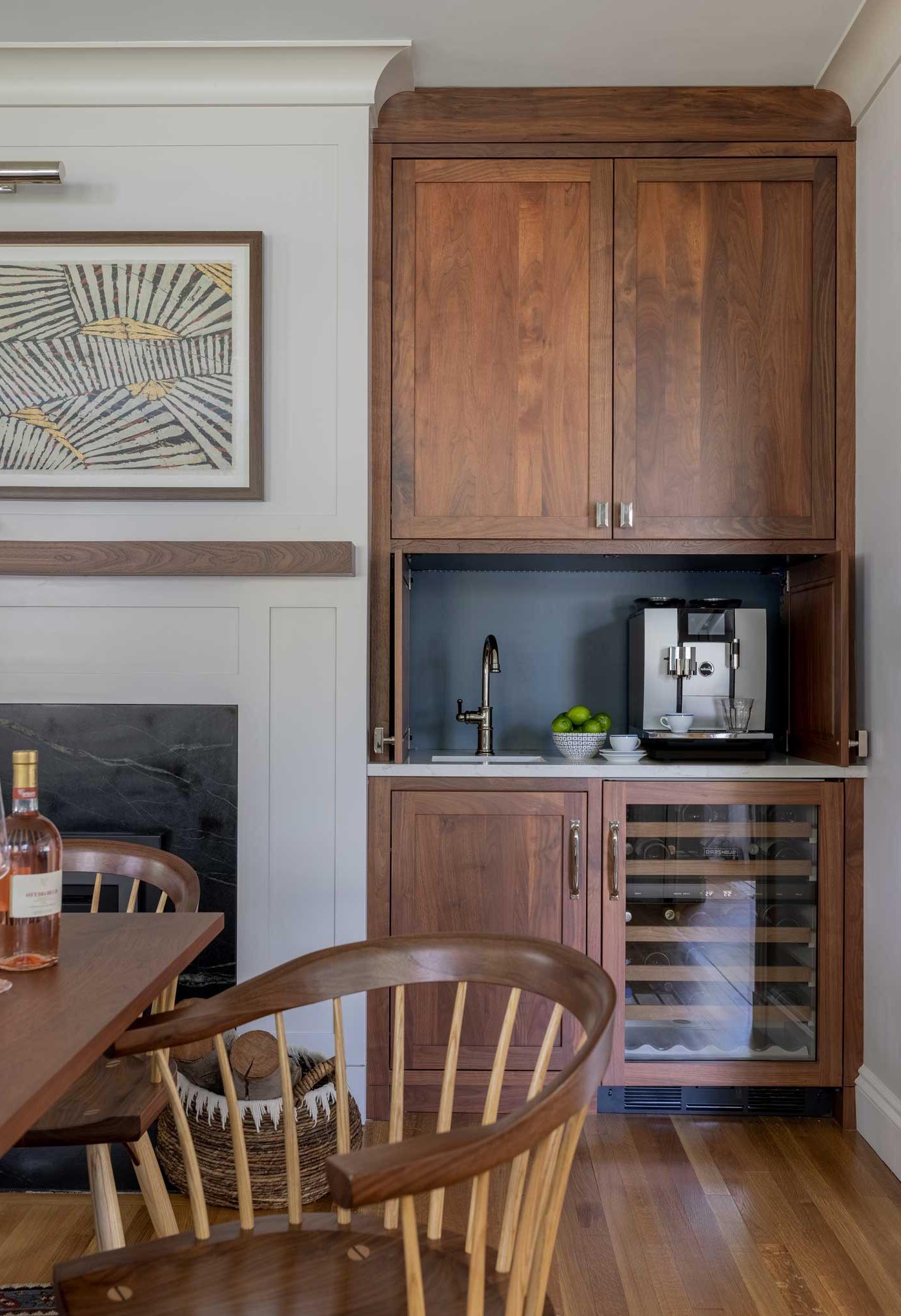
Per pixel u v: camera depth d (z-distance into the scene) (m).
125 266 2.63
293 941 2.62
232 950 2.61
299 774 2.62
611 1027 1.00
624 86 2.71
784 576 3.15
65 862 1.82
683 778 2.63
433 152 2.72
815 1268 1.94
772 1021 2.64
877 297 2.56
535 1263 0.97
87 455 2.64
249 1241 1.18
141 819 2.62
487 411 2.73
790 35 2.48
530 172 2.72
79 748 2.62
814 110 2.71
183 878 1.72
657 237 2.73
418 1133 2.51
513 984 1.24
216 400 2.63
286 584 2.62
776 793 2.63
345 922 2.62
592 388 2.72
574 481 2.74
